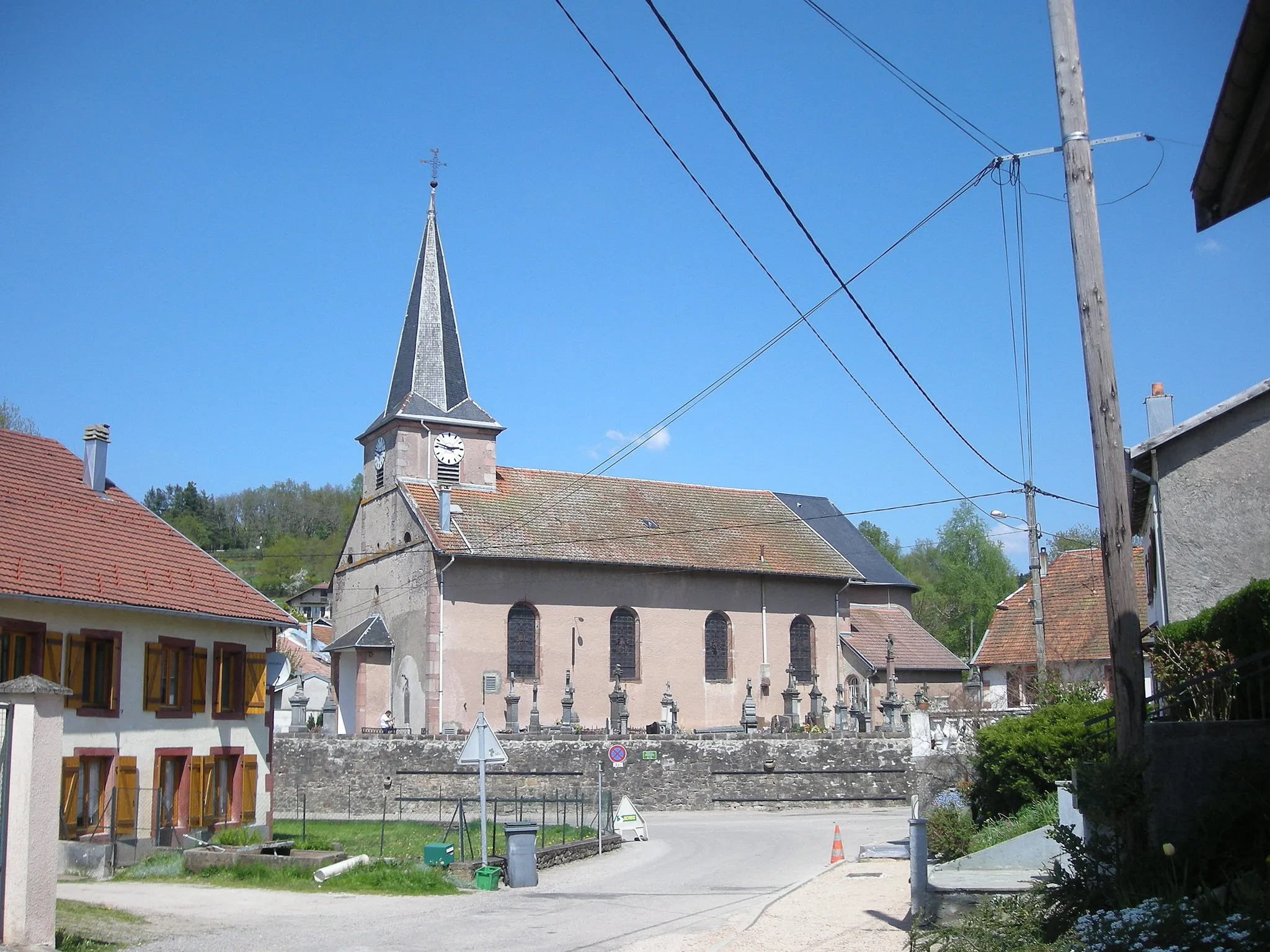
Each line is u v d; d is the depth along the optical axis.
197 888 19.61
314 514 139.88
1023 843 15.56
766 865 24.22
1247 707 13.99
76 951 13.20
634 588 48.00
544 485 50.91
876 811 37.41
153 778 24.78
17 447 26.25
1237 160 11.11
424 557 44.62
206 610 26.48
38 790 12.37
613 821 29.94
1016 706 41.94
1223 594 19.69
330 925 15.95
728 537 52.22
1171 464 20.38
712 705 48.78
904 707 44.91
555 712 45.31
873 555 62.12
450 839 27.34
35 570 22.84
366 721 45.38
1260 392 19.98
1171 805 12.06
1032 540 29.94
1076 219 12.31
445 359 50.00
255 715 28.48
